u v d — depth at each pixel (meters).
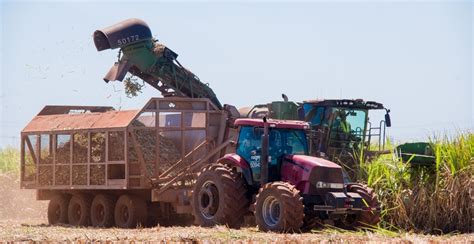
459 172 43.31
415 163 44.81
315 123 47.88
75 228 42.50
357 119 48.06
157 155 46.34
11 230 39.12
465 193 42.69
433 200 43.09
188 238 31.81
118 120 46.66
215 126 48.69
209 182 40.66
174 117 47.91
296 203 36.34
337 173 38.16
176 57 51.72
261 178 38.25
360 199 37.97
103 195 48.19
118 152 46.50
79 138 49.44
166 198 45.25
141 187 45.75
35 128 52.38
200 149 47.94
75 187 49.16
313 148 42.50
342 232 37.19
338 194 37.47
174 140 48.16
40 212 60.78
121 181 46.03
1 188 62.12
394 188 44.16
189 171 46.28
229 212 39.06
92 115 49.28
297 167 38.53
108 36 49.09
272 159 39.53
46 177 51.41
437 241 32.91
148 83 52.44
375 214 38.41
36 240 32.09
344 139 47.62
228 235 33.28
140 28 50.06
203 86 53.03
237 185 39.38
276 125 39.34
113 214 47.91
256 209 37.69
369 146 48.25
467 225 42.53
